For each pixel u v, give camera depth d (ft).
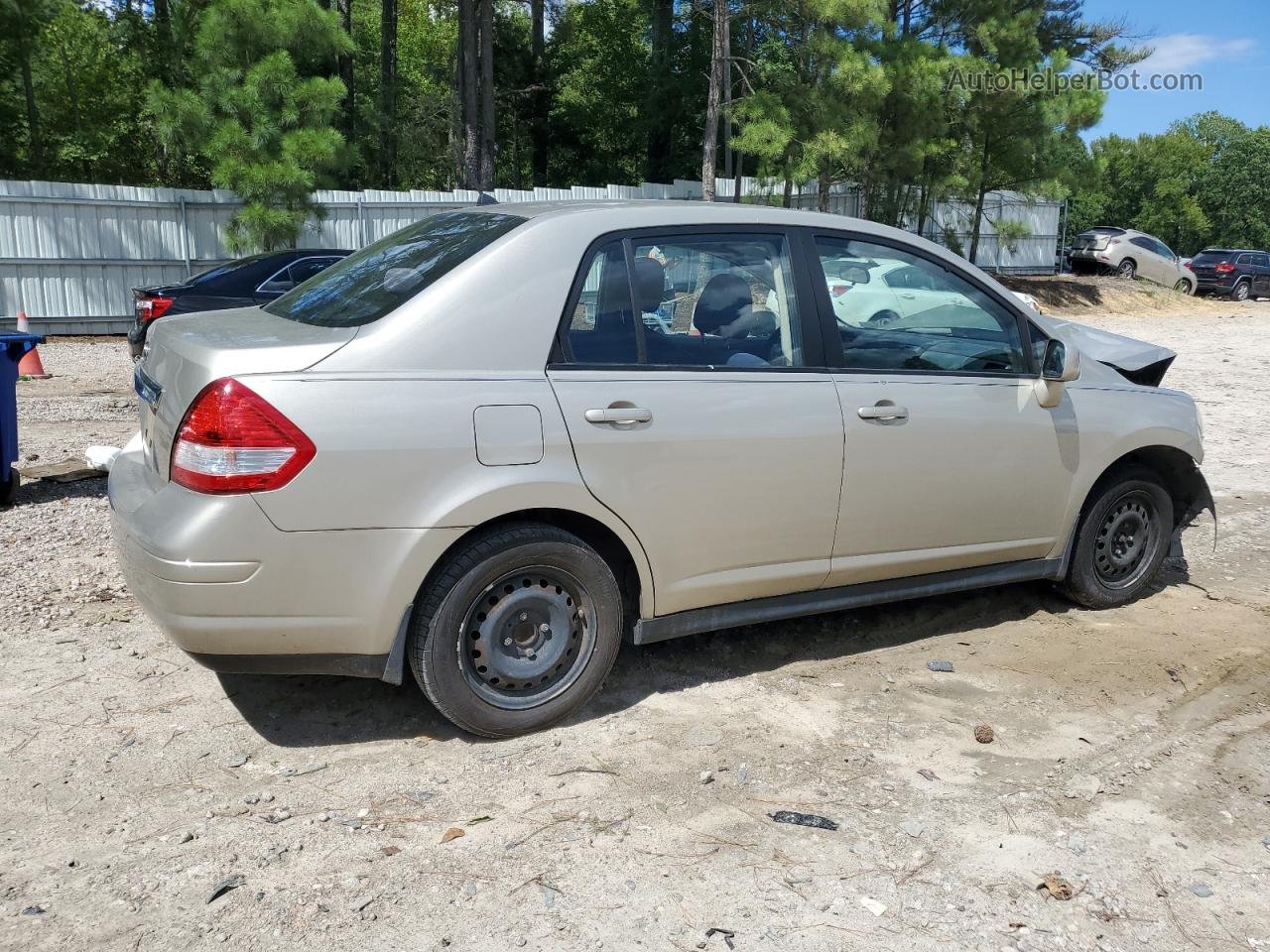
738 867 9.91
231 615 10.57
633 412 11.99
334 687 13.48
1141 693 13.99
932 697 13.73
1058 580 16.80
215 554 10.37
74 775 11.22
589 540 12.57
